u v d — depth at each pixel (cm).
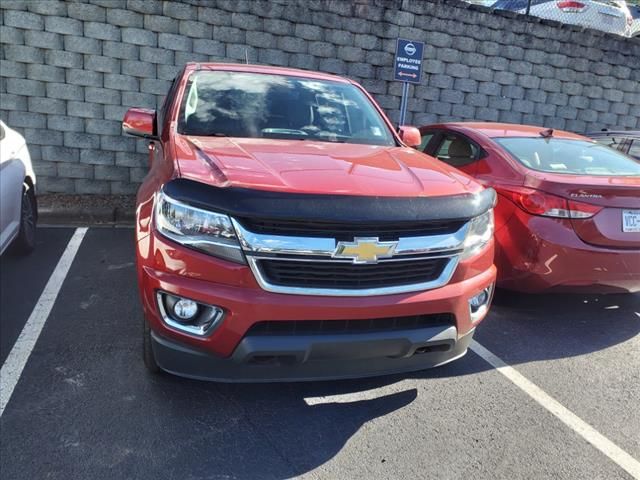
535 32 832
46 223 627
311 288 234
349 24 744
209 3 687
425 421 287
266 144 318
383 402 302
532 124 878
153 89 696
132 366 318
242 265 229
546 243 378
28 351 331
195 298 231
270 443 261
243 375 247
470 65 815
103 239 572
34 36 648
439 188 266
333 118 383
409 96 801
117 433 260
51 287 434
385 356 256
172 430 265
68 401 282
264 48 720
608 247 377
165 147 318
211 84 385
